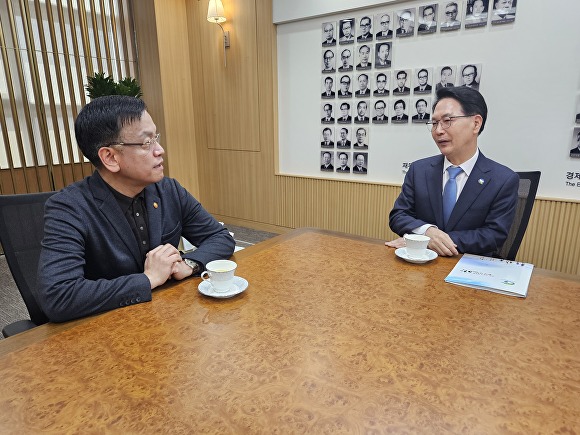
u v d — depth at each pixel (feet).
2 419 1.94
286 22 12.25
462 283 3.58
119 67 13.99
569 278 3.74
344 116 11.80
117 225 3.85
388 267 4.07
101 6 13.08
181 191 4.74
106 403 2.06
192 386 2.19
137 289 3.28
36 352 2.56
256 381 2.23
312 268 4.05
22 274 3.88
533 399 2.06
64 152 12.95
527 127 9.07
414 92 10.39
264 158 13.85
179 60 14.58
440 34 9.76
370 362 2.40
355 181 11.92
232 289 3.43
